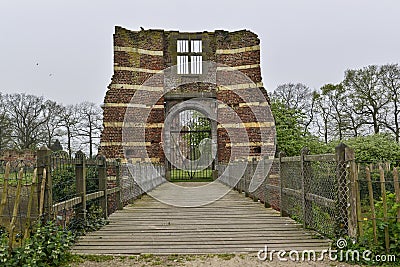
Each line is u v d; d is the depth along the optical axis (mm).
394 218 5863
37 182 6422
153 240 7211
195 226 8344
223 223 8617
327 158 6770
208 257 6188
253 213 9867
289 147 21031
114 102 18203
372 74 27250
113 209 10555
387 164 9453
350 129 28344
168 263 5914
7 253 5574
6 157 12227
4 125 30609
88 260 6078
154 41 19188
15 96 32469
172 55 19812
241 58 19391
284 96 34250
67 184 8242
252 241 7086
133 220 9094
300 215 8445
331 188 6734
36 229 6051
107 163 9734
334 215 6590
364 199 8484
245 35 19438
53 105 33656
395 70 26766
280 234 7562
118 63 18406
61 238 6223
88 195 8227
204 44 19984
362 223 6152
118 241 7152
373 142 19016
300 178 8266
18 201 5789
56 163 6863
